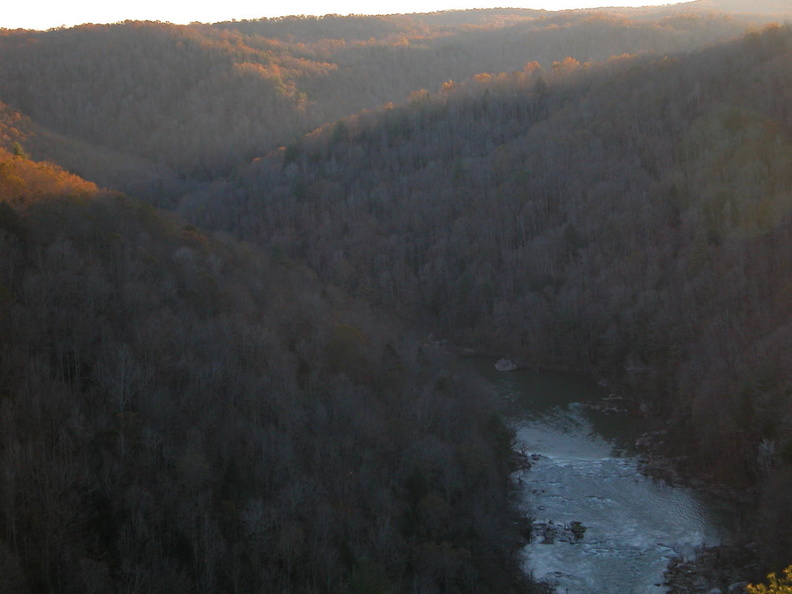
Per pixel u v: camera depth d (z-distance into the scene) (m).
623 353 102.75
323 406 60.31
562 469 73.44
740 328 83.69
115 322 61.72
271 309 78.38
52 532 41.66
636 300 106.44
